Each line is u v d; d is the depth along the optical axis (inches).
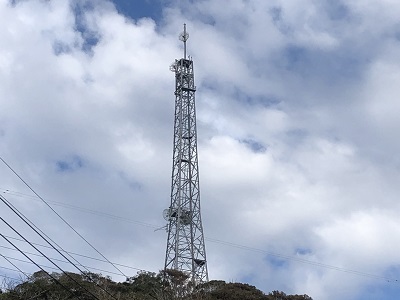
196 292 2322.8
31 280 2095.2
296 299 2447.1
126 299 2063.2
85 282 2113.7
